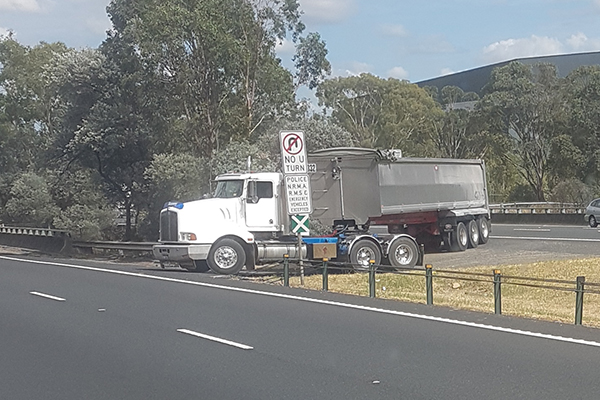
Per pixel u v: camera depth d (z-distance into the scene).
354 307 14.16
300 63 50.53
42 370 9.13
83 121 39.44
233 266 21.62
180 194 35.38
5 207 49.31
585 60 99.88
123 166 41.38
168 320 12.77
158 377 8.69
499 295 13.58
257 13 44.50
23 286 18.31
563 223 44.38
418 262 22.45
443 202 27.89
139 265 26.23
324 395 7.77
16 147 67.38
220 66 39.62
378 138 79.38
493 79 75.00
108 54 40.41
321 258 21.69
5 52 68.06
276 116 46.91
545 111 71.06
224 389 8.09
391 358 9.52
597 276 20.72
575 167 67.31
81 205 39.22
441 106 91.69
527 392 7.74
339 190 23.09
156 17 37.56
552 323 12.21
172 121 40.97
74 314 13.57
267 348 10.27
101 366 9.31
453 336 11.00
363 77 81.75
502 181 75.44
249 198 22.02
